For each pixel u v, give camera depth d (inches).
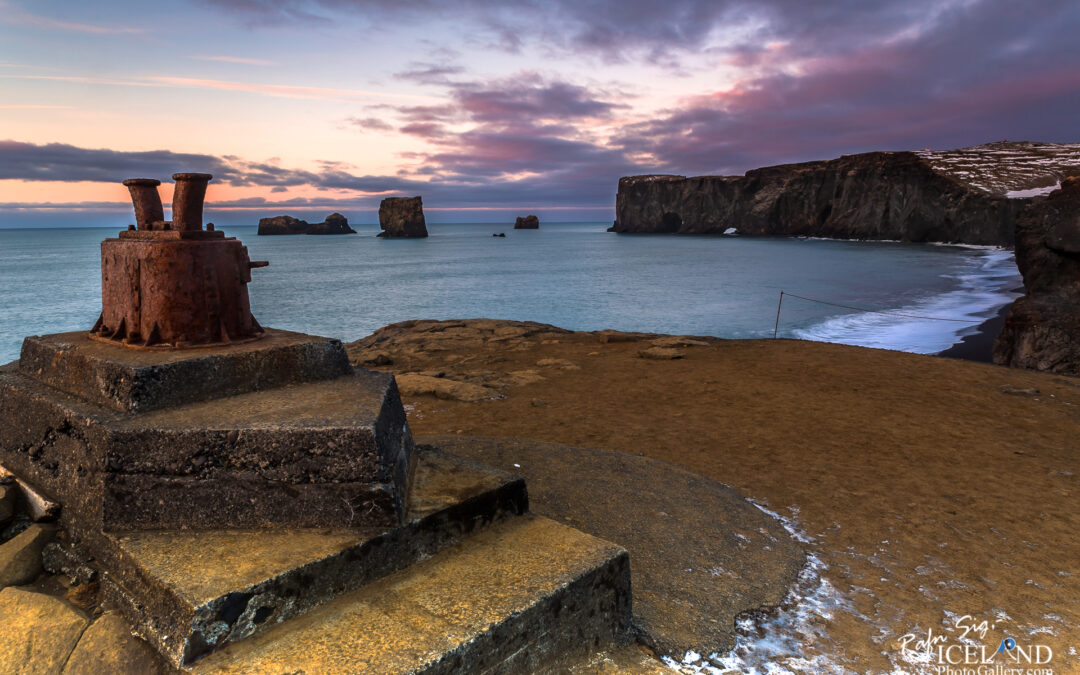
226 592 74.9
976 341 765.3
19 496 112.9
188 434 91.7
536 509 141.3
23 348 129.6
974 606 112.0
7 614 87.7
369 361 370.0
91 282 2332.7
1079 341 464.4
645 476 165.9
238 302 123.7
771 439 209.5
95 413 100.4
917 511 152.3
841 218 4224.9
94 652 79.7
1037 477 175.8
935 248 3065.9
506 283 2078.0
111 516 91.9
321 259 3651.6
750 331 983.0
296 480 91.4
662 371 323.6
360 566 87.5
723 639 101.0
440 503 100.2
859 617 109.0
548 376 315.9
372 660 71.5
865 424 227.0
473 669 76.4
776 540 136.1
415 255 4003.4
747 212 5315.0
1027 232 553.6
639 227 6943.9
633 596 110.7
